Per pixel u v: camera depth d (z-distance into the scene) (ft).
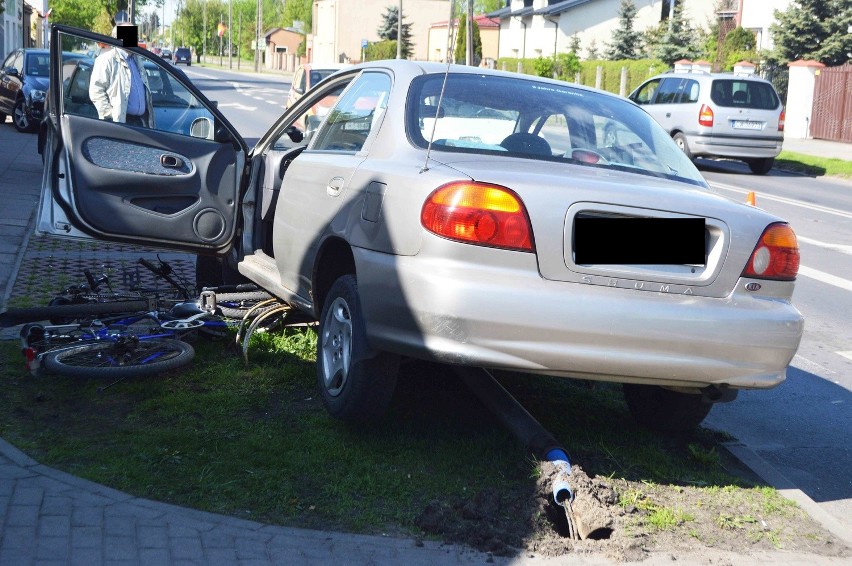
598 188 13.89
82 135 18.70
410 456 15.02
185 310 19.85
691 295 14.08
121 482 13.57
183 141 19.84
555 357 13.42
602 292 13.62
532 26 204.44
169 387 17.60
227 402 16.89
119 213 19.01
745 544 13.50
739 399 20.94
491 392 15.30
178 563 11.53
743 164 81.35
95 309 19.15
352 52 266.77
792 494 15.53
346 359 15.39
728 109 69.67
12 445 14.58
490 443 15.64
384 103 16.70
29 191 42.01
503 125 16.14
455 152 15.23
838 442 18.57
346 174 16.07
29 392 17.01
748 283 14.39
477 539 12.66
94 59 19.22
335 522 12.93
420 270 13.57
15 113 69.62
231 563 11.64
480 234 13.34
